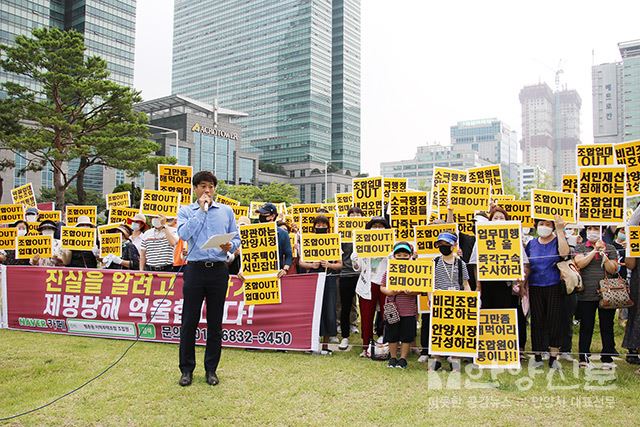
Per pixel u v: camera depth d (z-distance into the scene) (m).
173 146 74.00
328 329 6.38
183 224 4.90
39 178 50.62
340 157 118.19
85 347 6.34
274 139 114.25
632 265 5.55
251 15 120.69
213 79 127.44
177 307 6.68
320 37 113.38
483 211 6.99
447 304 5.45
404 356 5.68
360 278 6.34
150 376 5.11
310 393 4.68
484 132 176.25
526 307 6.07
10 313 7.43
